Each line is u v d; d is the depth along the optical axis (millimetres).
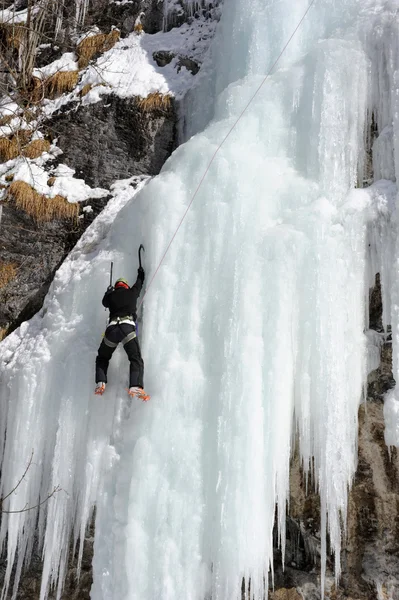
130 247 6852
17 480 6656
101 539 5820
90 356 6508
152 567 5520
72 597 6863
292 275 5844
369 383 5875
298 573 6289
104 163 8875
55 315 7203
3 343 7574
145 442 5770
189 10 9883
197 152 6656
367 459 5957
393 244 5824
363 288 5895
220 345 5844
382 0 6852
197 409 5781
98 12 10305
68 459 6281
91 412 6281
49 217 8492
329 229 5957
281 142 6746
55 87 9656
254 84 7094
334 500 5570
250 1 7836
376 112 6453
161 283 6191
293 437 5914
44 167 8922
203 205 6328
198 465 5652
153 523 5598
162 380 5883
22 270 8359
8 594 7078
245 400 5570
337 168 6297
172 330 6074
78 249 7844
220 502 5453
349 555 6148
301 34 7410
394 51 6379
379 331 5891
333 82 6477
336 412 5609
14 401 7000
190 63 9266
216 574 5391
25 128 9266
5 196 8594
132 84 9203
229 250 6102
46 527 6383
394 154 6047
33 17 10477
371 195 6020
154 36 9852
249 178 6352
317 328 5691
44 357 6867
